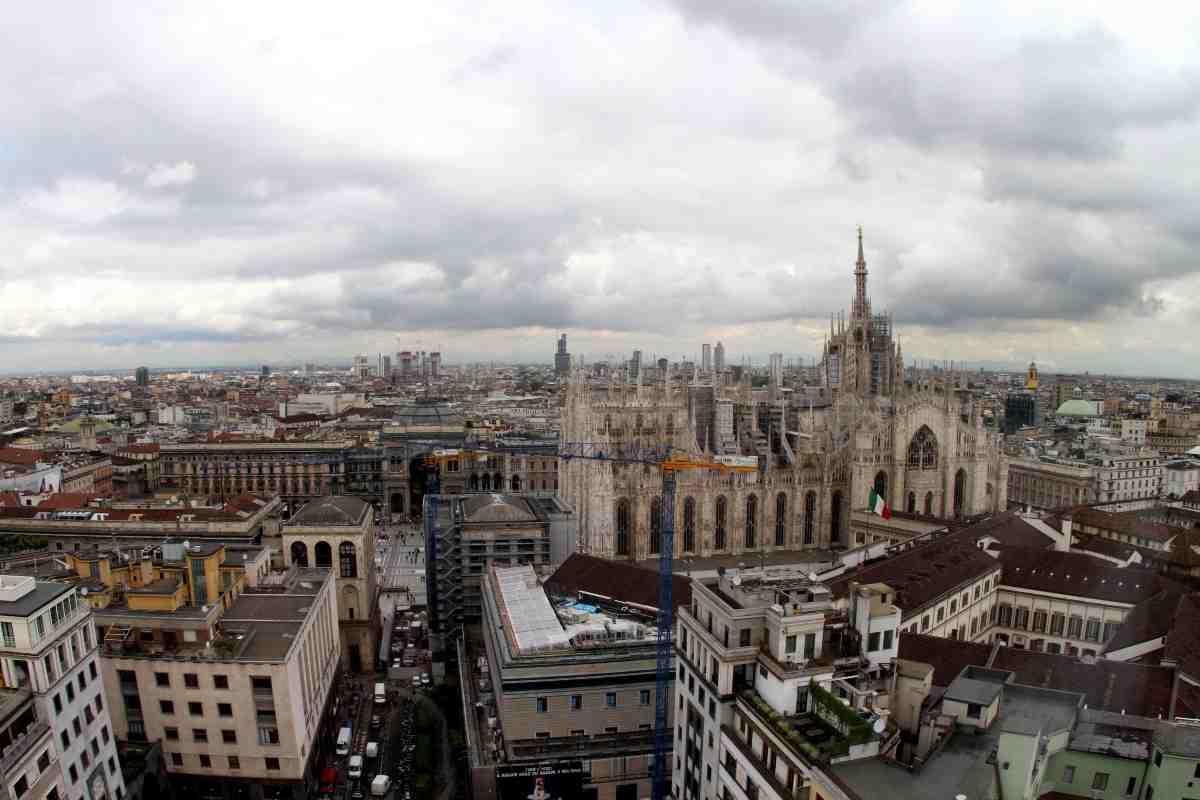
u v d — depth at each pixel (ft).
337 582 485.15
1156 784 189.47
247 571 402.31
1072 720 208.33
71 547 536.01
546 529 491.72
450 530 482.69
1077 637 390.42
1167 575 398.01
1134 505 605.73
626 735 328.29
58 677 255.70
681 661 283.18
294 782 330.13
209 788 331.77
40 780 239.30
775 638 231.71
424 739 392.06
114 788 289.33
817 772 193.36
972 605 393.29
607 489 638.94
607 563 434.30
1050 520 515.50
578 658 322.14
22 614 241.55
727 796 242.37
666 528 362.12
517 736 321.52
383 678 479.82
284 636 342.64
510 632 345.92
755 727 226.58
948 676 285.23
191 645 335.06
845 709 204.13
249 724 325.42
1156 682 251.60
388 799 346.54
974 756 197.26
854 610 241.14
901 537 621.72
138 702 326.65
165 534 538.47
